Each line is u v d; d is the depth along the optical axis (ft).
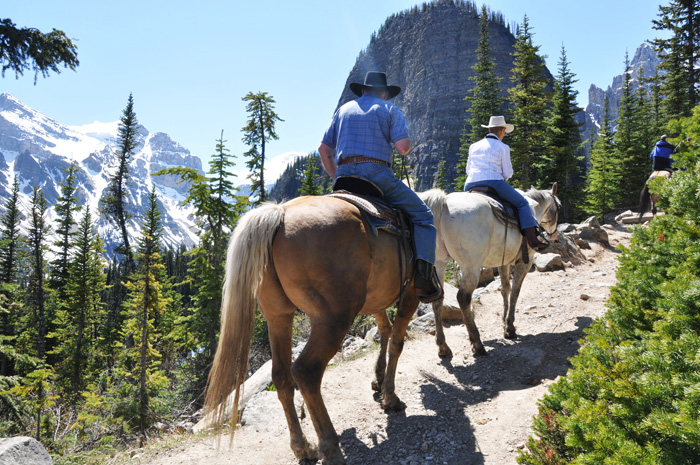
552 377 16.81
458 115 612.29
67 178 142.72
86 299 123.85
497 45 642.22
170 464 13.24
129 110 177.99
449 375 18.15
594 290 28.17
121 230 171.73
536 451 9.46
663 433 6.07
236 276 9.71
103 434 31.91
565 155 103.45
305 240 9.95
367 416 15.14
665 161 37.04
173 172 84.02
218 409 10.04
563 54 106.63
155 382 57.41
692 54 106.63
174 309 135.13
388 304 12.59
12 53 32.76
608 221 60.70
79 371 113.29
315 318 10.05
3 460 11.44
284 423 15.24
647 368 7.36
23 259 135.13
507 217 19.58
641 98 167.94
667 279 10.00
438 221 19.07
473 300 28.25
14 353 40.75
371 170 12.17
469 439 12.89
